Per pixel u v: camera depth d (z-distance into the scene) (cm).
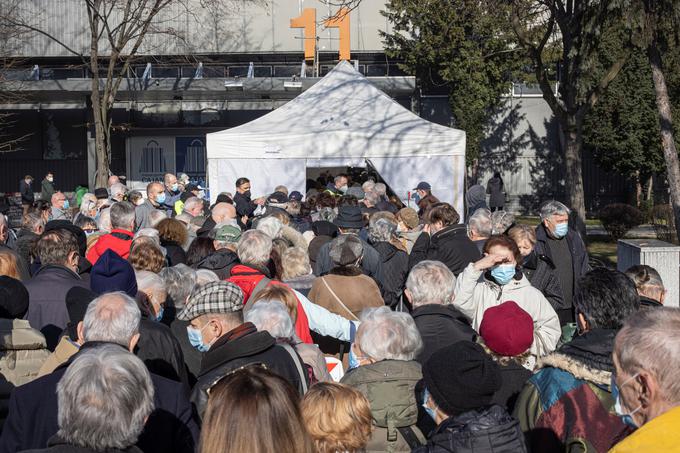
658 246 1080
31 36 3173
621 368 244
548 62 2944
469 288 526
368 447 360
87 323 355
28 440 337
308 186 1786
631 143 2753
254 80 2828
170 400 350
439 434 297
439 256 719
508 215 807
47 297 552
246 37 3294
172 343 431
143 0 2584
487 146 3406
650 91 2703
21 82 2820
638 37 1448
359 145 1589
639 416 241
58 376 346
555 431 321
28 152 3353
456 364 317
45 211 1085
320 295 594
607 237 2375
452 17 2864
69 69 3281
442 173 1591
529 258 677
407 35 3247
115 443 272
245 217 1203
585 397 322
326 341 586
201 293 408
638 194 3133
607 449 312
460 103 3012
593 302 365
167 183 1470
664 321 241
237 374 264
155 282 502
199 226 980
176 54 3150
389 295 752
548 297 692
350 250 604
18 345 453
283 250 697
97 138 2412
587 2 1670
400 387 365
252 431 249
